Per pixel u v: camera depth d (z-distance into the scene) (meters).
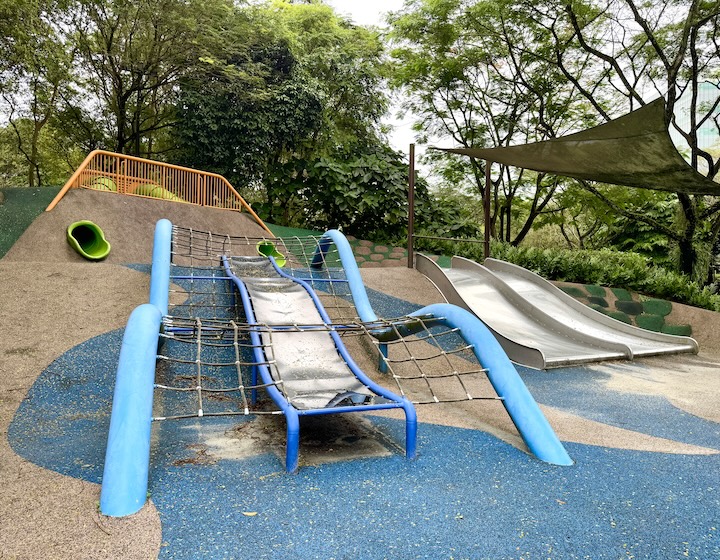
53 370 4.88
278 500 2.77
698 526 2.56
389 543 2.34
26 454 3.30
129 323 3.45
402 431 4.10
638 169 5.98
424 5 14.73
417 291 8.93
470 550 2.30
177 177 12.67
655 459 3.54
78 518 2.49
